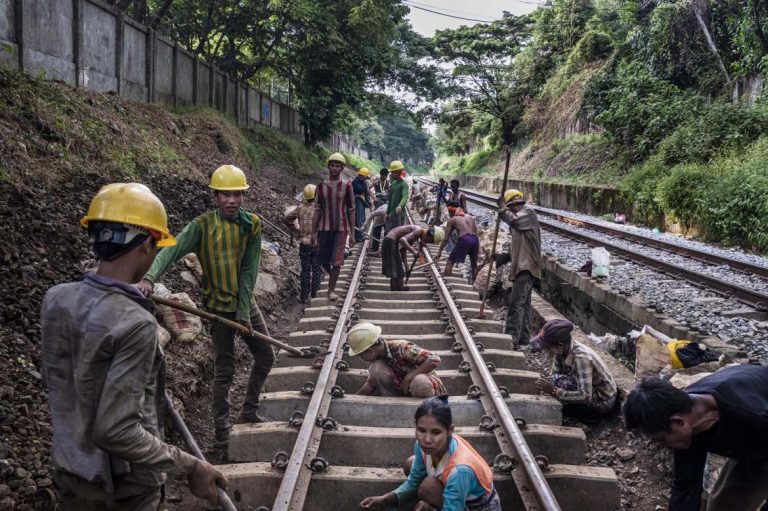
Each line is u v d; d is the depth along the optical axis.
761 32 20.80
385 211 12.65
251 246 4.60
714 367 5.16
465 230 9.89
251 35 24.64
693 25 24.67
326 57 28.62
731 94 22.44
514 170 41.84
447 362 6.25
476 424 4.98
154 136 12.27
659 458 4.58
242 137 19.56
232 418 5.22
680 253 13.21
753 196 14.59
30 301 5.23
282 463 4.00
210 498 2.33
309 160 29.81
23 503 3.45
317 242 8.53
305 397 5.12
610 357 6.31
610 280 9.98
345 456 4.46
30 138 7.95
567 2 41.91
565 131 36.66
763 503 3.09
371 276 10.57
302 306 9.13
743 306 8.54
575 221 19.89
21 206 6.39
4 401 4.09
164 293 6.05
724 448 2.57
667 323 7.13
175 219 8.80
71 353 2.10
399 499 3.58
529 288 7.27
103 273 2.21
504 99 47.31
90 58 12.49
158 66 16.23
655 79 25.20
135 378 2.05
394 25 29.28
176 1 22.31
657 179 19.56
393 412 4.96
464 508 3.23
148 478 2.21
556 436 4.53
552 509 3.31
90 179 8.12
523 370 6.05
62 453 2.09
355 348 5.12
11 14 9.88
